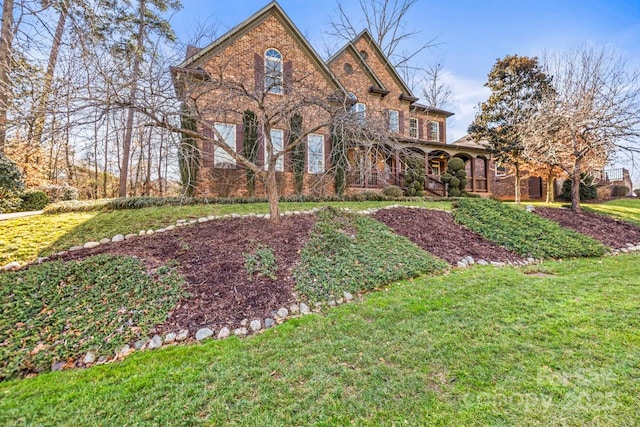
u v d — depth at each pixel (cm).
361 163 625
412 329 337
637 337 305
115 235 601
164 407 224
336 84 1123
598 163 1114
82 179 1666
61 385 255
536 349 289
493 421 203
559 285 482
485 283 493
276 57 1259
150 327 346
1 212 818
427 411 214
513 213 974
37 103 479
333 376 256
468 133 1878
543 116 1076
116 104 464
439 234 767
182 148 571
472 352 287
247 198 993
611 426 197
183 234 609
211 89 583
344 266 522
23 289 384
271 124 679
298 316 388
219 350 304
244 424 207
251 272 468
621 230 955
